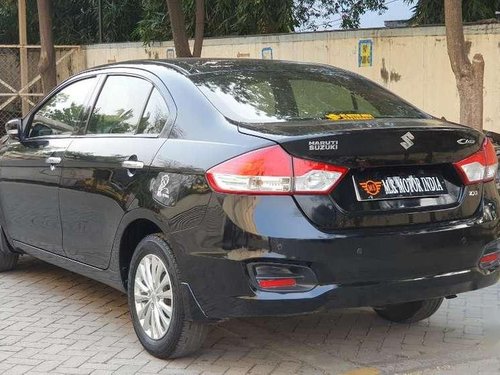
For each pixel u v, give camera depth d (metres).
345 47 12.17
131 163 4.64
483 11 13.04
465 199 4.28
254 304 3.88
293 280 3.85
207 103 4.41
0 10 19.55
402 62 11.54
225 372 4.35
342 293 3.91
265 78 4.84
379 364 4.50
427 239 4.07
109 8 19.19
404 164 4.10
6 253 6.55
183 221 4.15
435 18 14.04
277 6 15.79
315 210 3.87
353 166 3.96
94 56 16.73
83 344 4.84
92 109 5.38
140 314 4.62
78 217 5.20
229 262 3.91
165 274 4.38
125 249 4.82
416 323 5.31
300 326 5.25
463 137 4.30
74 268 5.43
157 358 4.55
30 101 16.09
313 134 3.90
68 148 5.36
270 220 3.83
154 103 4.78
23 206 5.95
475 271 4.29
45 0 11.34
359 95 4.93
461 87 7.90
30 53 16.03
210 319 4.11
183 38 10.84
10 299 5.89
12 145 6.19
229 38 13.76
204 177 4.06
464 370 4.41
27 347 4.78
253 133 4.02
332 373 4.35
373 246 3.94
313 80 4.98
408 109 4.93
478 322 5.32
